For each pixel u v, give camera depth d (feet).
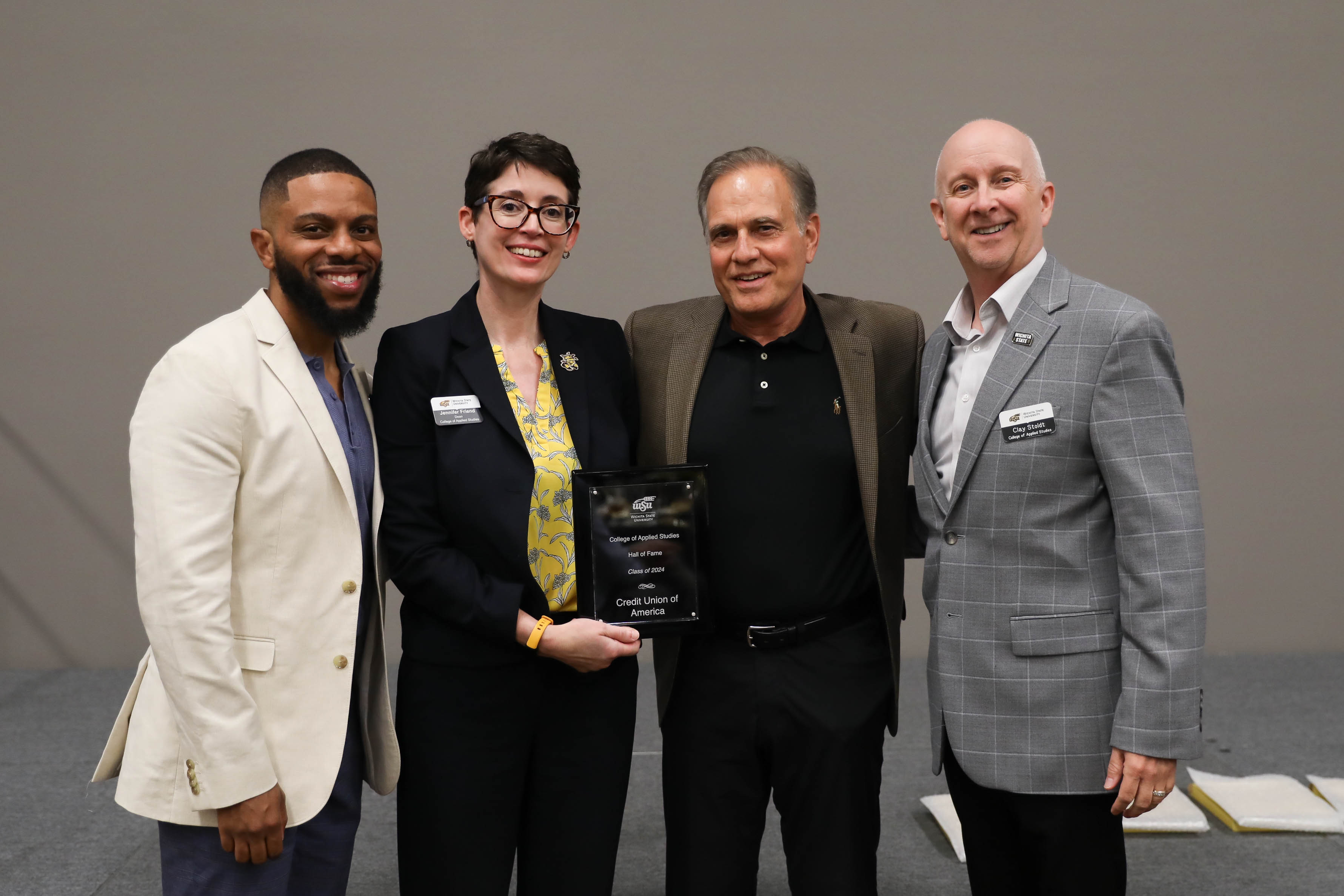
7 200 16.06
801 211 6.42
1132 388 5.76
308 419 5.59
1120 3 16.22
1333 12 16.08
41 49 15.89
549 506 6.11
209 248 16.20
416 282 16.43
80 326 16.22
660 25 16.33
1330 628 16.79
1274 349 16.56
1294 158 16.31
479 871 6.04
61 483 16.39
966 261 6.28
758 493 6.42
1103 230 16.49
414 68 16.24
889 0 16.33
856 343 6.64
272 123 16.16
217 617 5.17
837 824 6.39
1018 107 16.39
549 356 6.34
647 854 9.88
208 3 15.98
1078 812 6.07
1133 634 5.76
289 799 5.46
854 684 6.45
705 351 6.64
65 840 10.18
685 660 6.63
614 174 16.47
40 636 16.56
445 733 6.01
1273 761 11.99
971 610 6.16
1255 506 16.74
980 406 6.08
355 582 5.67
